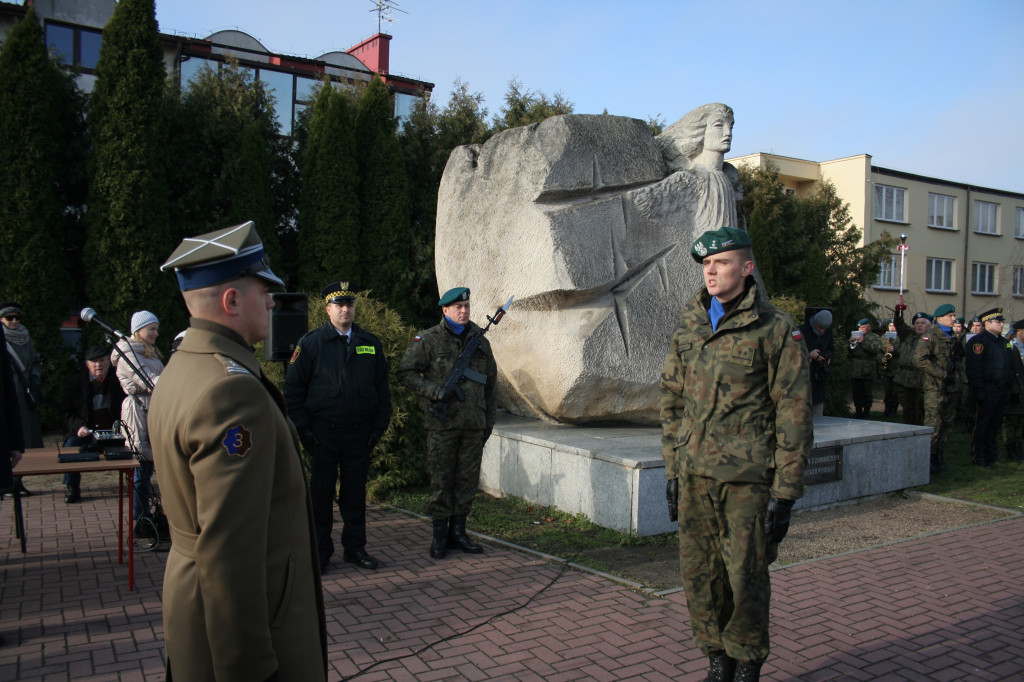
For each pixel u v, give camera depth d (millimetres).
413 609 3938
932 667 3355
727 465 2900
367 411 4664
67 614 3887
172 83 12383
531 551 4980
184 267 1826
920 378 9125
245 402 1666
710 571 3004
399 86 21625
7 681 3105
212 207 12000
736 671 2920
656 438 6281
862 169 24875
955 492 7184
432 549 4863
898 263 26562
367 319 6766
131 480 4227
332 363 4605
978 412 8750
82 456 4250
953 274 28094
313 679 1832
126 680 3125
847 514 6301
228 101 12617
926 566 4836
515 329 6984
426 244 13297
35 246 9852
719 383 2971
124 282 10211
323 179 11844
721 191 7383
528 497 6312
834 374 11344
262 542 1639
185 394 1676
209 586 1575
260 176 11594
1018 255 29859
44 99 10047
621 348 6602
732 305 3074
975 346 8758
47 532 5566
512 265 7004
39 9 17016
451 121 14445
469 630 3656
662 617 3844
